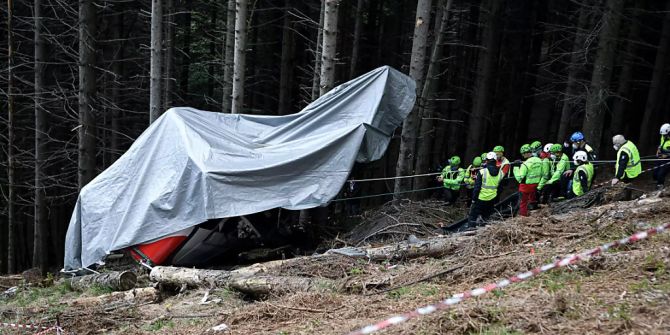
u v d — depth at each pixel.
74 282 11.45
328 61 13.14
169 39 20.23
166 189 11.12
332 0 12.89
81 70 16.22
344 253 9.58
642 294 5.52
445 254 9.30
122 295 9.77
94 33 16.47
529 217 9.71
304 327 6.53
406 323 5.96
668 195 9.73
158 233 10.98
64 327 8.16
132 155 11.98
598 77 15.55
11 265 18.22
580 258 6.82
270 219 12.35
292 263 9.48
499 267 7.32
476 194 11.47
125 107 24.62
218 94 29.09
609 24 15.33
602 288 5.90
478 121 21.30
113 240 11.16
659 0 22.95
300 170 11.57
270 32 27.02
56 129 23.80
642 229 7.91
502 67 25.88
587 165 11.61
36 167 17.88
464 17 24.98
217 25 26.08
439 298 6.65
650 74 24.70
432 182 21.02
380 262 9.41
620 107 21.08
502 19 24.17
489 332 5.23
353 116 12.55
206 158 11.15
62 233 24.42
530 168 11.71
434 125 24.48
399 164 14.45
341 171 11.74
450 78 24.75
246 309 7.58
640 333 4.66
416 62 13.88
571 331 4.95
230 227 11.73
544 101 27.41
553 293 5.98
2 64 20.45
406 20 25.83
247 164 11.27
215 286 9.27
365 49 28.19
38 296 11.23
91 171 16.50
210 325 7.36
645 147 20.09
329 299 7.37
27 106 20.44
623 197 11.00
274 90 28.69
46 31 20.61
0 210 22.30
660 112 23.31
